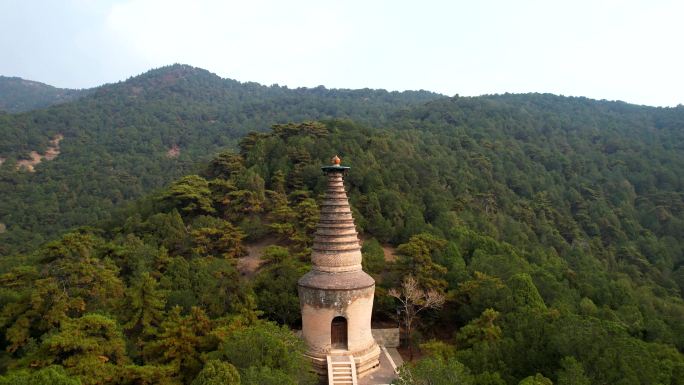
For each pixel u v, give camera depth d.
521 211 103.38
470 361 30.38
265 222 68.81
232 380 23.84
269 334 29.03
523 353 30.61
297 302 45.44
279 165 79.50
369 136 100.94
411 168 90.62
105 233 72.31
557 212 110.19
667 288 85.31
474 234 65.44
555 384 27.03
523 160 136.62
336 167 32.69
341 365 31.19
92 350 28.97
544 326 31.45
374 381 31.52
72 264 42.97
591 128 190.12
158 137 194.62
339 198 33.16
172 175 154.62
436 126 156.75
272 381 24.08
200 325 33.91
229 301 44.38
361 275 32.94
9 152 159.75
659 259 97.00
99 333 30.58
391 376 32.31
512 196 111.62
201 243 60.53
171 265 50.53
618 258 95.94
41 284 39.84
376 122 187.62
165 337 32.75
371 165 83.25
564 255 86.06
